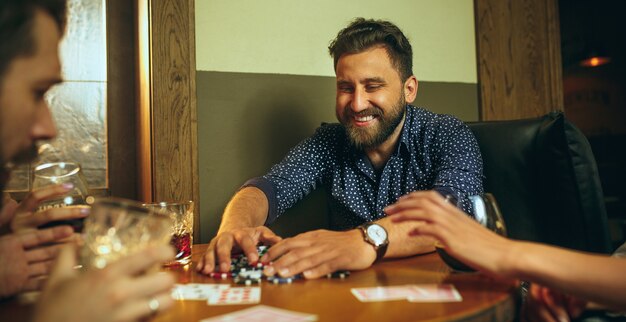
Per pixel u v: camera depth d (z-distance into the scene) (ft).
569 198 5.22
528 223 5.67
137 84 8.04
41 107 2.36
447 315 2.45
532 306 3.17
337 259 3.42
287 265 3.39
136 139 8.31
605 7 17.81
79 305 1.70
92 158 8.14
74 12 8.00
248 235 4.02
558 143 5.27
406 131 6.20
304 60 8.35
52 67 2.28
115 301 1.73
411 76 6.37
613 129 18.06
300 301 2.74
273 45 8.16
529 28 9.77
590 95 18.19
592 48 17.85
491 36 9.49
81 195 3.50
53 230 3.09
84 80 8.08
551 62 9.89
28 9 2.14
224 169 7.91
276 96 8.18
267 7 8.12
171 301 1.95
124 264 1.85
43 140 2.43
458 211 3.18
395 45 6.04
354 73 5.92
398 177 6.30
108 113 8.22
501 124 6.07
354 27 6.10
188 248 4.02
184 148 7.57
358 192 6.55
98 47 8.15
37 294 3.05
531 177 5.68
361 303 2.68
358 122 6.04
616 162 17.57
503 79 9.56
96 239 2.25
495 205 3.40
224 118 7.91
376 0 8.77
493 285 3.06
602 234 5.10
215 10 7.85
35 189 3.43
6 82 2.12
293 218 8.27
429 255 4.13
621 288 2.71
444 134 6.01
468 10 9.41
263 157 8.12
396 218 3.21
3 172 2.60
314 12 8.39
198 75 7.77
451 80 9.29
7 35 2.08
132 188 8.38
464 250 3.02
